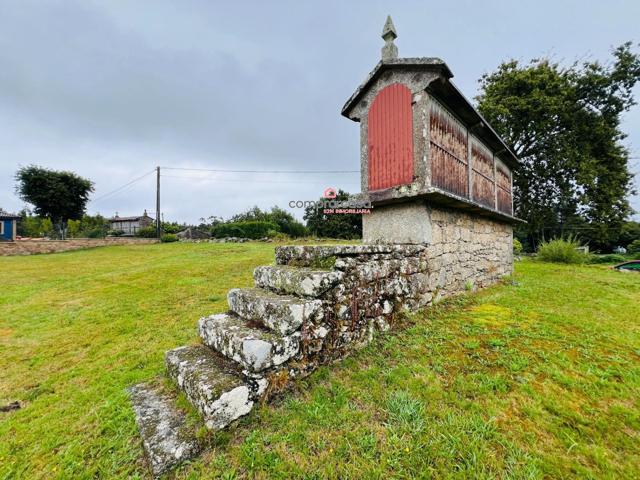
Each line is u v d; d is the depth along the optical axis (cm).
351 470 132
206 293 512
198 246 1445
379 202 419
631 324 318
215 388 163
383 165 427
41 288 617
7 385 235
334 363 230
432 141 392
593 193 1428
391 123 416
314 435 155
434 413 166
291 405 180
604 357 231
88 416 186
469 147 510
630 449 140
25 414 194
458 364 222
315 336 218
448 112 445
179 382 199
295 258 287
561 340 263
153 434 155
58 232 2055
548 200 1550
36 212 1931
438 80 373
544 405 171
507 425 156
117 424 175
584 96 1433
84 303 482
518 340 264
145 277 679
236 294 268
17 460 155
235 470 137
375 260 294
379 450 142
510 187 757
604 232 1473
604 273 759
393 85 414
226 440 154
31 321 398
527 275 696
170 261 948
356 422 163
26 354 292
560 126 1446
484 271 559
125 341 315
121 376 236
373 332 276
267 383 182
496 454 137
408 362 228
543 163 1504
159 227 1891
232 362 199
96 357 279
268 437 155
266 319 220
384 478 127
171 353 228
